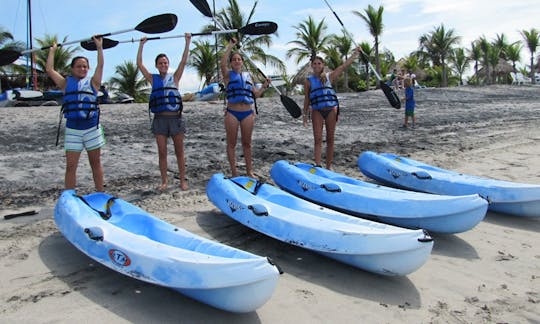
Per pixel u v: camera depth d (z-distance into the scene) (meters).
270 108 14.59
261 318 2.98
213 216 5.01
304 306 3.14
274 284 2.72
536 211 4.82
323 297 3.27
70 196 4.16
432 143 9.87
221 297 2.79
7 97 16.03
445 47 38.84
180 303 3.13
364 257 3.43
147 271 2.99
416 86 27.73
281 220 3.93
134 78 33.16
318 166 5.96
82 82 4.82
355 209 4.73
